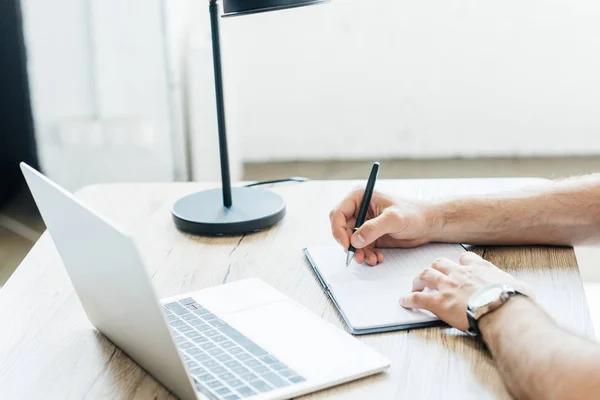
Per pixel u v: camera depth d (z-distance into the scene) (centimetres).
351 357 88
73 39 280
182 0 271
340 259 118
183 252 123
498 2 308
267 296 105
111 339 95
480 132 326
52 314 104
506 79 318
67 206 84
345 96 324
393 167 324
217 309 102
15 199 302
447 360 89
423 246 124
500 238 125
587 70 313
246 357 89
